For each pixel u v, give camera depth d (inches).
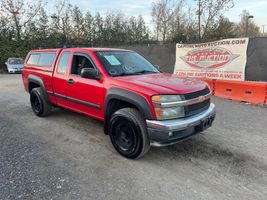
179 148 167.9
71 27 1238.9
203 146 170.9
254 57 327.6
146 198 114.9
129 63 187.5
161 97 133.5
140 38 1460.4
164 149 166.4
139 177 132.6
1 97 359.3
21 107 290.7
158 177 132.4
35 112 248.8
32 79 242.2
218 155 157.5
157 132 134.0
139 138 142.6
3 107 292.0
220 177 132.0
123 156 155.9
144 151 145.5
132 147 148.3
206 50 383.2
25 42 1011.3
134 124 142.4
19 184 125.4
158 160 151.5
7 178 130.9
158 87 140.6
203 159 152.3
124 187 123.5
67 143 178.7
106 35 1390.3
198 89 149.2
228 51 352.5
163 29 1246.3
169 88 140.0
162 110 133.3
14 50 972.6
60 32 1171.3
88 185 125.1
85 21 1290.6
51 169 140.8
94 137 190.1
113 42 1387.8
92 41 1312.7
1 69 938.7
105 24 1396.4
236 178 131.0
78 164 146.9
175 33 1100.5
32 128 212.1
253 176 132.9
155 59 500.7
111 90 156.8
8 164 146.1
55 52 219.3
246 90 304.8
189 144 174.1
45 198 114.5
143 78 160.7
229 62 352.8
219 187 123.0
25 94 381.1
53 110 252.1
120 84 153.1
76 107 197.3
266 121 224.8
